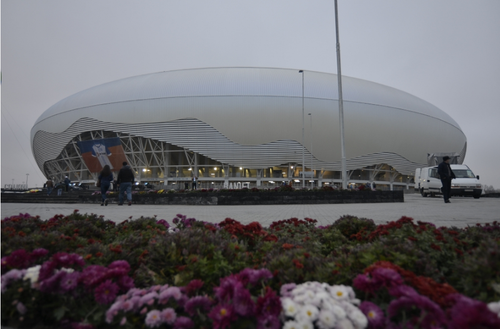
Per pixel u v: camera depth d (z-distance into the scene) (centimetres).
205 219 802
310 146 4884
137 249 293
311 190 1789
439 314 146
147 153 5366
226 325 162
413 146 5522
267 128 4781
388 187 5994
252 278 196
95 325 182
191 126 4803
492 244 226
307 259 240
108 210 1205
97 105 5116
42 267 201
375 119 5103
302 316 159
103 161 5341
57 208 1328
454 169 2159
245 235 364
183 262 253
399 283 174
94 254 270
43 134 5828
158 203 1817
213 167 5469
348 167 5144
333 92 5034
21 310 193
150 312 177
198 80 5000
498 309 158
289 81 5028
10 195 2267
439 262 276
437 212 1014
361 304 171
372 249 250
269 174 5403
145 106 4872
